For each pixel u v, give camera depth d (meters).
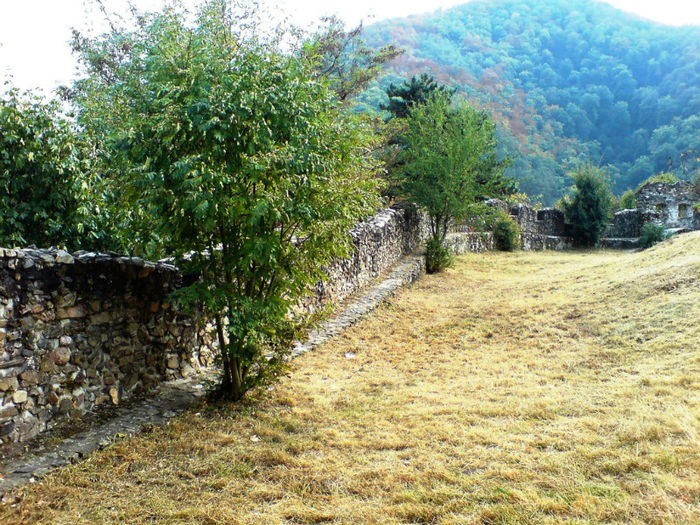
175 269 6.12
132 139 4.52
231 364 5.43
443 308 11.27
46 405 4.36
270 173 4.82
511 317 9.59
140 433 4.54
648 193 29.11
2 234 5.54
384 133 18.22
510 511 3.21
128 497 3.50
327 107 5.42
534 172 56.00
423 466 4.01
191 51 4.76
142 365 5.61
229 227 5.06
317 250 5.48
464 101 18.59
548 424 4.70
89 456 4.02
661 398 4.88
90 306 4.91
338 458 4.25
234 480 3.80
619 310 8.48
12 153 5.59
